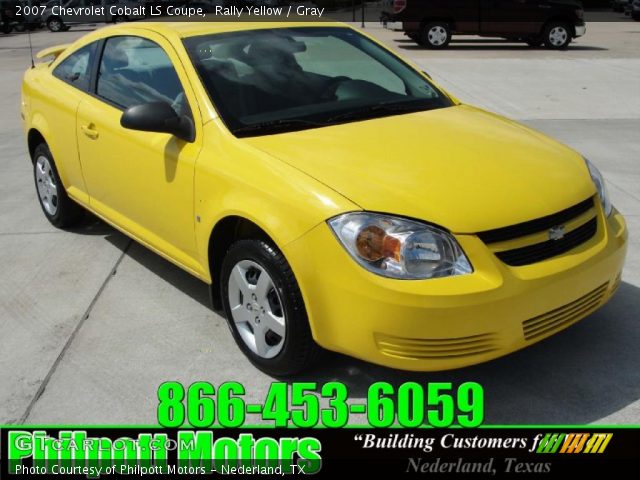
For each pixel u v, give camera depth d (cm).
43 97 507
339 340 296
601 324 377
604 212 337
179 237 382
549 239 301
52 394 333
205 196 346
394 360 287
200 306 415
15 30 2942
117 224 449
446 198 294
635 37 2078
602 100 1020
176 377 344
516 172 320
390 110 391
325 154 325
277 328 324
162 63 397
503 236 290
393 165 315
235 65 387
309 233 293
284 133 352
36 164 548
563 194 313
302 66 405
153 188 391
